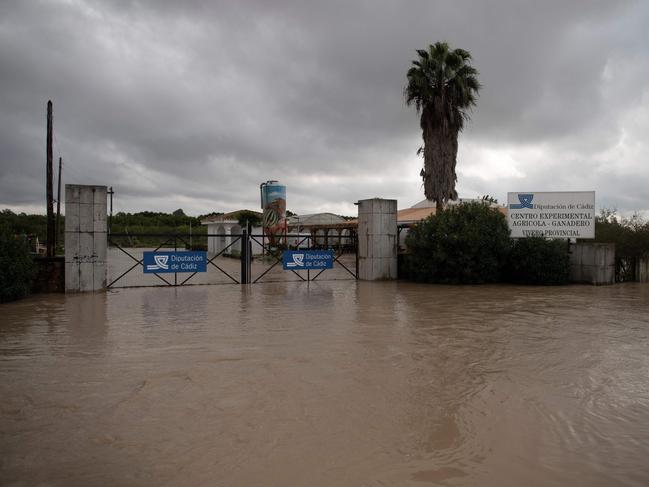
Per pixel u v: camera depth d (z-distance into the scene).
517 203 19.83
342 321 10.59
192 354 7.63
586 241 21.84
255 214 41.41
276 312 11.88
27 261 14.70
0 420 4.97
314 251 19.98
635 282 20.05
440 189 24.72
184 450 4.27
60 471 3.91
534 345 8.29
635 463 4.06
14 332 9.45
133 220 85.88
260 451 4.25
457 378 6.39
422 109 25.06
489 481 3.75
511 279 19.80
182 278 22.62
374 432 4.66
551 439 4.53
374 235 20.02
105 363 7.12
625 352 7.83
